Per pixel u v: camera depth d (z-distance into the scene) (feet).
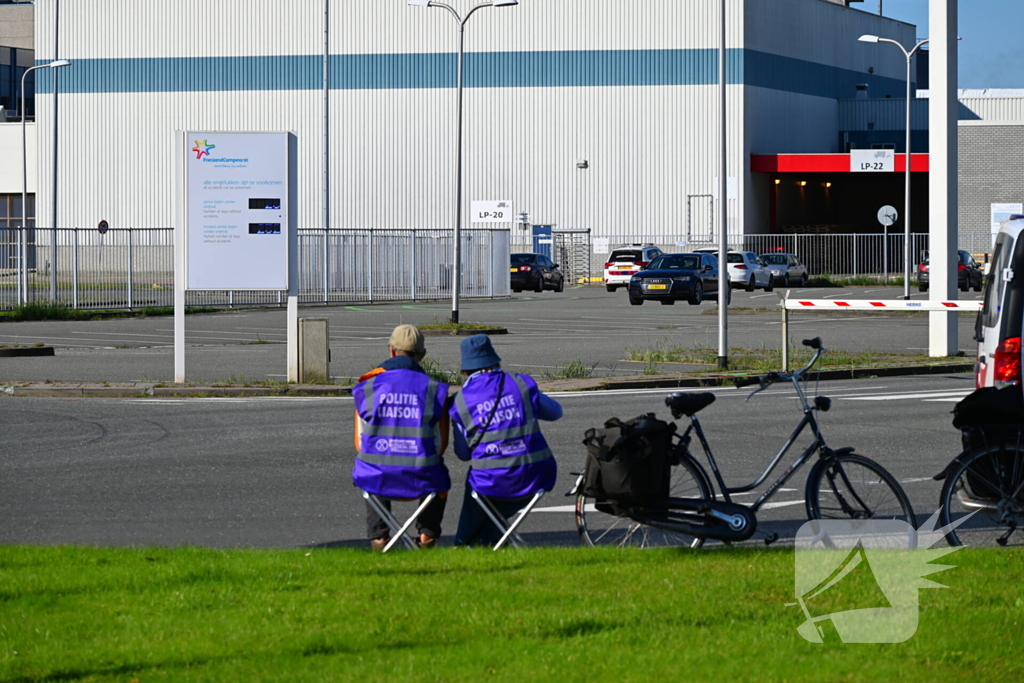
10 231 216.95
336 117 414.41
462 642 33.63
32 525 53.67
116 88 419.13
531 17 408.46
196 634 34.47
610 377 117.39
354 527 53.47
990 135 405.39
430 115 412.16
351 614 36.29
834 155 400.47
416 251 290.56
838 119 454.81
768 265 342.64
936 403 99.60
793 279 357.20
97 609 37.11
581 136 408.46
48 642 33.76
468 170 412.98
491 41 409.69
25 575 41.14
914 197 472.03
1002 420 48.39
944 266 137.28
